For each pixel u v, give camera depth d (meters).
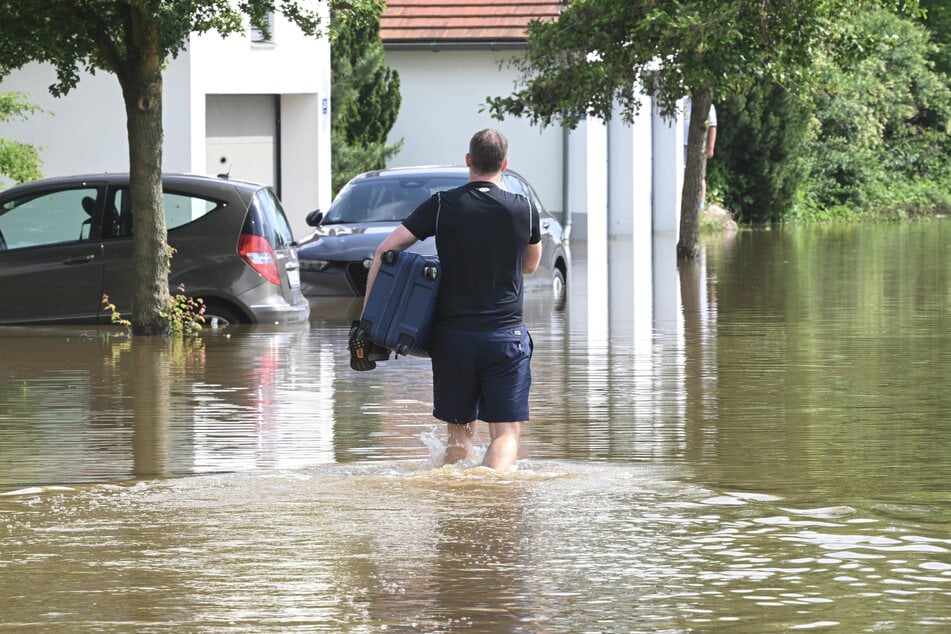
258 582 9.72
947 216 80.44
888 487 12.89
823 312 29.89
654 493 12.52
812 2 42.28
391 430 16.20
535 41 47.06
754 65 43.25
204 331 26.12
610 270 42.69
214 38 39.97
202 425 16.53
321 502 12.11
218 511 11.81
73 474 13.63
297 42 44.16
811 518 11.56
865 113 81.31
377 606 9.19
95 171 39.84
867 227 68.25
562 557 10.33
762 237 60.09
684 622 8.87
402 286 13.10
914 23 94.75
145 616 9.00
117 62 25.03
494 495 12.36
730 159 70.56
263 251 26.94
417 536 10.94
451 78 57.91
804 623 8.84
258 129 44.72
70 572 9.97
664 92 45.88
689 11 42.28
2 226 26.53
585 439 15.55
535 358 22.84
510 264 13.10
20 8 24.62
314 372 21.08
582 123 57.38
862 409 17.62
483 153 13.13
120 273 26.41
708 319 28.78
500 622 8.88
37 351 23.22
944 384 19.73
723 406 17.92
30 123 39.91
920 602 9.26
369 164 50.72
